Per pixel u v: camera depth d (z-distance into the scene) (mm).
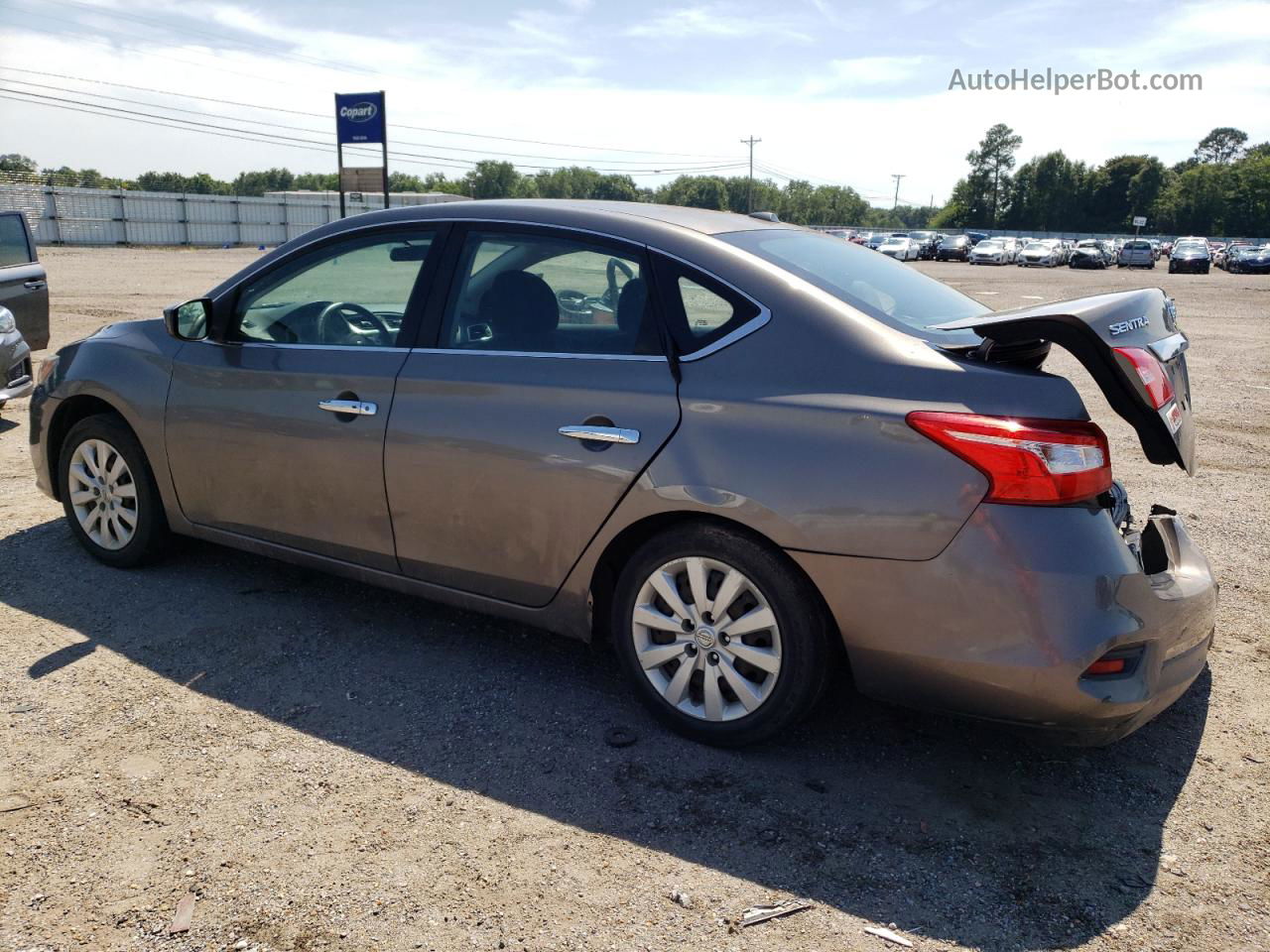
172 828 2576
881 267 3523
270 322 3809
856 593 2668
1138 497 5949
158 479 4074
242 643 3670
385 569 3559
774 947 2209
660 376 2947
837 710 3289
